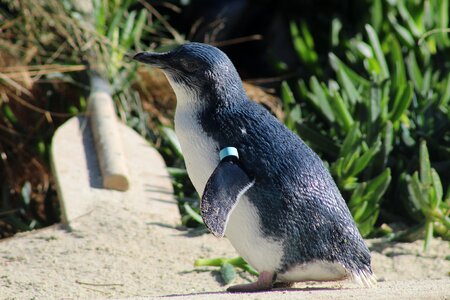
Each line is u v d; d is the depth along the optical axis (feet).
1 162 51.03
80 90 52.70
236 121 28.81
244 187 27.22
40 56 53.11
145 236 38.83
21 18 53.36
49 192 48.32
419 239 40.52
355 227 29.19
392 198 43.78
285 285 30.63
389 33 56.80
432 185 40.86
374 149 41.83
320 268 28.55
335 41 58.44
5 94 50.49
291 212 27.86
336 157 45.60
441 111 47.14
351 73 51.62
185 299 26.55
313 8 65.31
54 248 37.19
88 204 41.27
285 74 60.13
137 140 47.98
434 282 30.09
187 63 29.37
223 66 29.48
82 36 53.26
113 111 49.11
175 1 64.54
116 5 57.62
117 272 34.94
